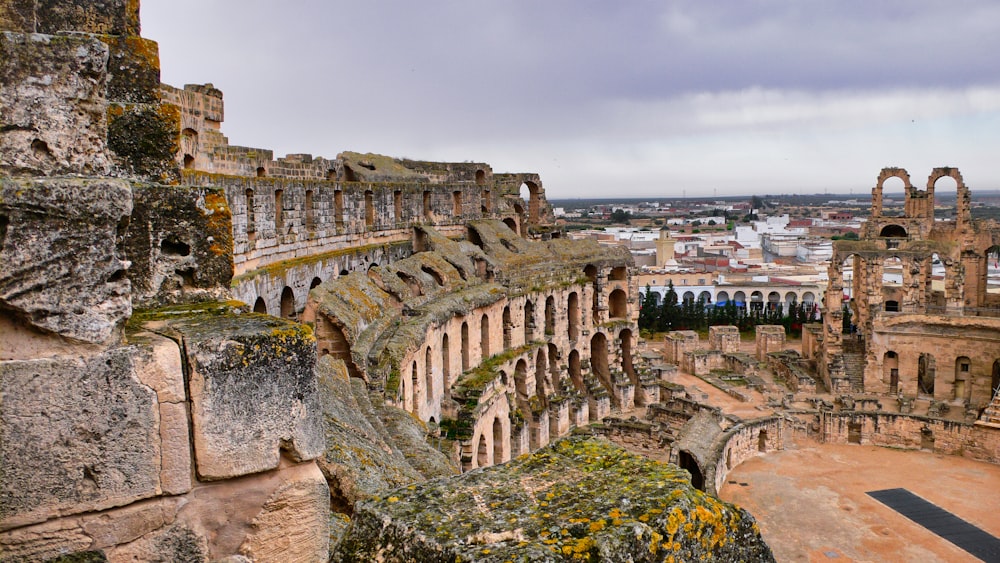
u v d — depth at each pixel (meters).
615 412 69.31
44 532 8.61
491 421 48.47
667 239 194.62
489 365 54.16
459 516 9.21
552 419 62.25
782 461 56.69
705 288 151.75
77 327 8.70
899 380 78.25
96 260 8.86
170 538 9.30
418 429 30.44
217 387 9.47
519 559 8.04
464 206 71.19
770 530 44.78
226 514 9.70
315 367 10.38
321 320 34.56
